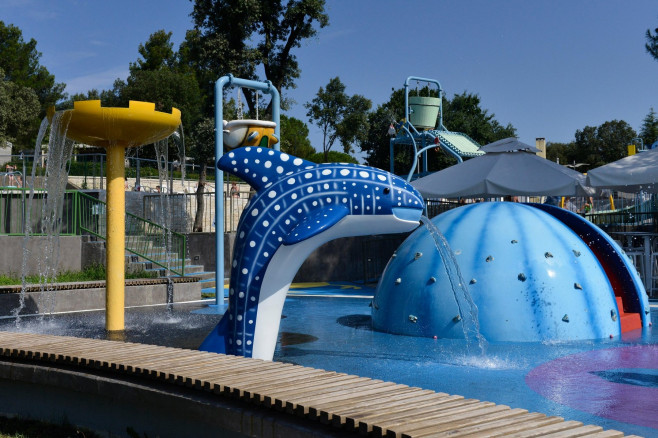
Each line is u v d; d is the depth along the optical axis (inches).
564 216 414.9
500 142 647.1
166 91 1851.6
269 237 255.0
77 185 1107.3
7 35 2488.9
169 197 912.3
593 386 247.8
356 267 802.2
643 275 558.9
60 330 407.2
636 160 533.6
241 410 167.8
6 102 1866.4
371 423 141.9
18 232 694.5
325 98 1820.9
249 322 258.5
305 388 174.4
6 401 237.6
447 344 340.5
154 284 569.6
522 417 147.3
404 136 1039.6
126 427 200.8
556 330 346.0
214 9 973.2
